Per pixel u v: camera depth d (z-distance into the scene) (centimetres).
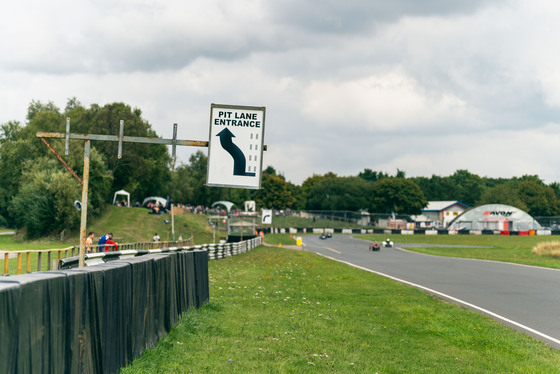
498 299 1523
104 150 8675
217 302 1312
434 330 1030
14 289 381
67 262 1463
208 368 702
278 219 9806
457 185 18875
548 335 1016
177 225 7931
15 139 10256
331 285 1855
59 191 6831
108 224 7588
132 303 695
